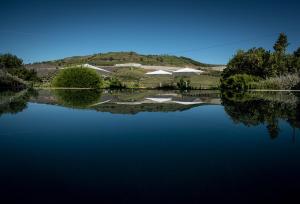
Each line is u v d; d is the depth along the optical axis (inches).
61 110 257.3
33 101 362.9
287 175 79.0
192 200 62.5
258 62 1053.8
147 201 62.1
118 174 80.0
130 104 331.6
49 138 133.4
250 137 134.6
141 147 114.5
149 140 128.0
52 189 69.1
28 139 131.0
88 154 103.2
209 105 317.7
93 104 327.9
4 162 93.0
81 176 78.5
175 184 72.2
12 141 126.9
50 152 106.3
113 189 68.9
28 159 96.7
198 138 132.7
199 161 93.6
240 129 156.9
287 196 64.6
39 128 161.3
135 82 1243.2
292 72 999.0
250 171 82.7
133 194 66.0
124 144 120.3
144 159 96.1
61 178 76.9
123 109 270.7
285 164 89.8
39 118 203.5
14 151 108.3
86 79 1000.2
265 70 1034.1
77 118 204.4
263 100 390.0
